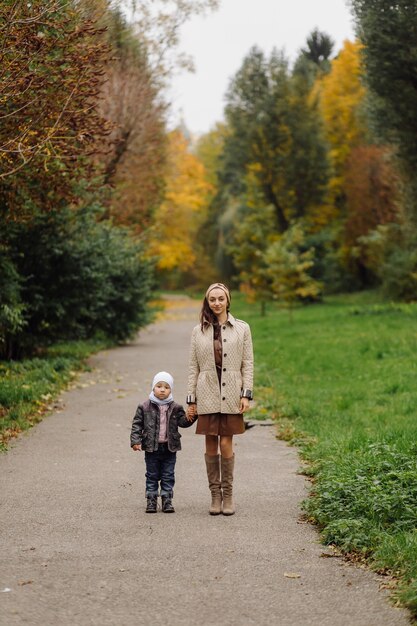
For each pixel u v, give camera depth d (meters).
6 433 10.37
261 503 7.25
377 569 5.31
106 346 25.12
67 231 17.81
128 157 25.12
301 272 35.06
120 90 23.27
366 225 54.19
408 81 26.14
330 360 18.50
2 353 18.27
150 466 7.04
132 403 13.39
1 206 12.78
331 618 4.56
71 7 11.16
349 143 59.72
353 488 6.66
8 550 5.83
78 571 5.38
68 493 7.59
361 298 50.78
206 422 6.97
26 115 10.23
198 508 7.10
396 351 19.06
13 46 9.46
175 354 22.88
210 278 81.31
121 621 4.53
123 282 25.73
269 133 55.25
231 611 4.68
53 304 18.06
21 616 4.57
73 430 10.91
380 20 25.02
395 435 9.39
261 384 15.71
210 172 83.88
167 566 5.49
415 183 29.84
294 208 56.41
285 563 5.55
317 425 10.86
